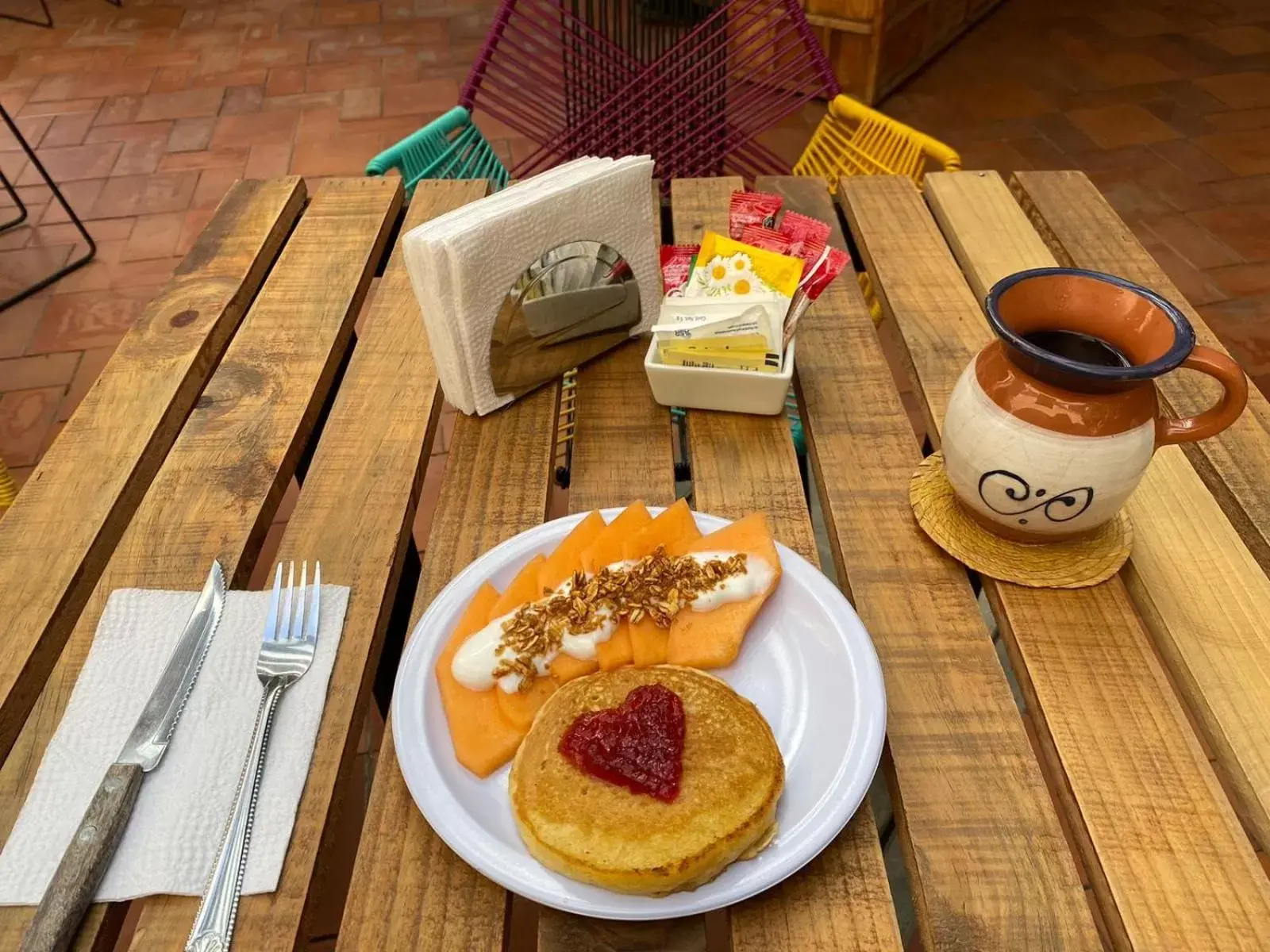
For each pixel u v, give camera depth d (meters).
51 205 2.64
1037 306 0.65
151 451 0.85
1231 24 3.52
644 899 0.51
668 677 0.59
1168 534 0.73
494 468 0.82
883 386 0.89
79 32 3.65
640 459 0.83
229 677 0.65
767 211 0.87
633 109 1.66
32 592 0.72
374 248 1.11
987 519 0.70
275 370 0.92
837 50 3.03
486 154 1.54
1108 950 0.88
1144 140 2.84
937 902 0.53
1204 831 0.55
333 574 0.72
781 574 0.67
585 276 0.87
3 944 0.52
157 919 0.53
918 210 1.15
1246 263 2.31
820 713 0.61
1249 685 0.63
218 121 3.04
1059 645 0.66
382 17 3.73
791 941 0.52
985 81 3.22
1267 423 0.83
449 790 0.56
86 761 0.60
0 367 2.11
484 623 0.65
